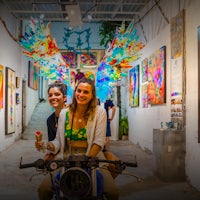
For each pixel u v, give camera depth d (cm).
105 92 988
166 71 826
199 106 583
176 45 725
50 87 394
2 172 746
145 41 1082
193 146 620
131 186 619
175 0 774
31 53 895
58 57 930
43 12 1146
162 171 658
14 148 1149
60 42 1647
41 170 278
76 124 303
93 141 302
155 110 933
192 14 633
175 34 732
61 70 938
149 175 705
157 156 685
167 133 658
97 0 1108
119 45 920
